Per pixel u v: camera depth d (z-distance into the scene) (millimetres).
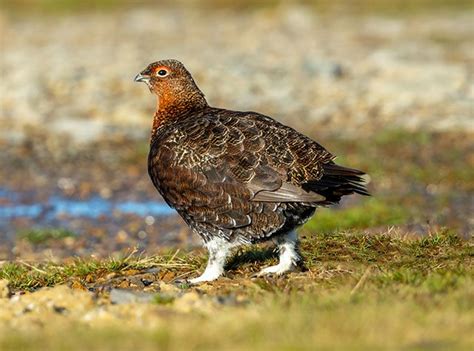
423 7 47469
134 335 7367
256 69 31000
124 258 11867
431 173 19328
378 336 7039
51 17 47906
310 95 27141
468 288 8359
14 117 25062
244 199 9906
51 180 19969
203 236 10406
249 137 10023
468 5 47469
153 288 10000
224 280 10258
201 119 10445
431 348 6715
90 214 17609
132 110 25750
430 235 11641
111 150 22172
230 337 7152
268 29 42188
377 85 28016
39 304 8977
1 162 21172
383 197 17797
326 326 7266
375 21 43844
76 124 24094
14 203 18422
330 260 10867
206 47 36719
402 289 8531
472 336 7047
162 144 10398
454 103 25453
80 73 30844
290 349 6734
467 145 21422
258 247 11758
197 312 8227
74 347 7070
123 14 48875
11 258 14438
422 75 29062
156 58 33812
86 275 11227
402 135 22156
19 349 7117
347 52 34531
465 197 17781
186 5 51781
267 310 7930
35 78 29875
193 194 10148
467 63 31203
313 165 9891
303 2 50312
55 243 15703
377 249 11094
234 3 51312
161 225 16719
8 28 43656
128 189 19344
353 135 22766
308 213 10133
